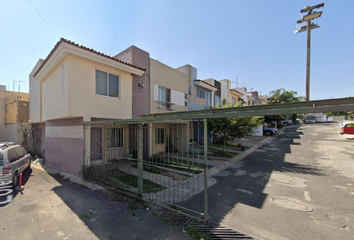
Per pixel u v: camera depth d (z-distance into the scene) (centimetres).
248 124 1145
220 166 909
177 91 1286
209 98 1792
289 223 384
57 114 755
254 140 2003
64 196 533
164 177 699
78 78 692
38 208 453
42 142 1191
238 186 627
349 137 1809
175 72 1284
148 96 1055
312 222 388
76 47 660
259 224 380
